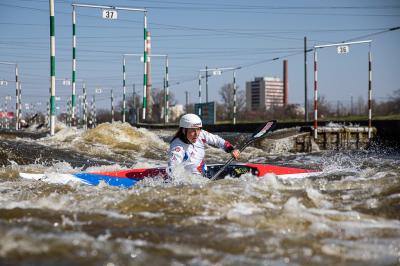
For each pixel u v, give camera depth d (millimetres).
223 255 3225
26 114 70062
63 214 4402
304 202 4953
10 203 4922
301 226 4008
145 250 3248
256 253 3289
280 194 5316
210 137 7605
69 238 3389
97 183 7020
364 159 12805
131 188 6102
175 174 6949
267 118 46125
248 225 4031
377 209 4664
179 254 3209
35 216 4270
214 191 5277
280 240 3590
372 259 3207
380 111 35531
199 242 3510
